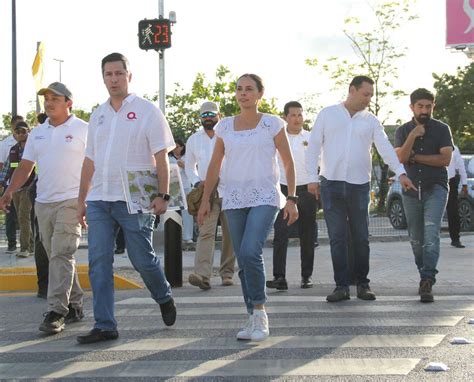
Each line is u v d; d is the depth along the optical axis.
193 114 32.81
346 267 8.72
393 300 8.69
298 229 9.93
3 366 5.95
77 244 7.36
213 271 11.80
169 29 14.35
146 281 7.01
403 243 16.47
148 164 6.78
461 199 19.16
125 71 6.77
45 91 7.36
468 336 6.71
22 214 13.97
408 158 8.84
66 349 6.48
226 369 5.71
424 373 5.51
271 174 6.77
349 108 8.65
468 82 49.47
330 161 8.64
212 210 9.87
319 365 5.78
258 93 6.80
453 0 35.31
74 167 7.36
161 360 6.03
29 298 9.66
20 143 14.02
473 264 12.23
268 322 7.44
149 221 6.80
